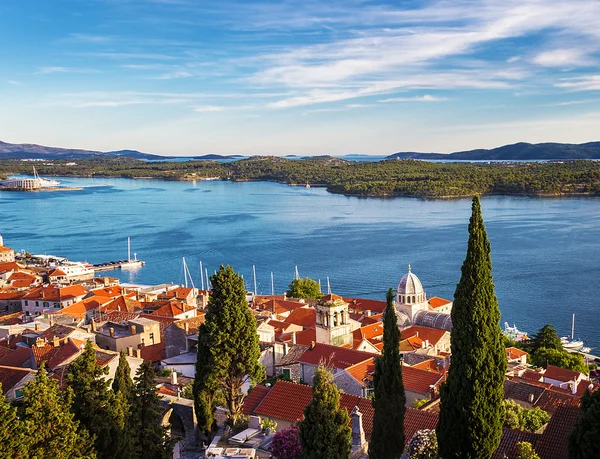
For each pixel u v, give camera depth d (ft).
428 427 221.05
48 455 158.20
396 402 182.70
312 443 159.43
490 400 171.83
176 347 401.49
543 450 194.49
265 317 491.31
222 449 202.80
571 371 360.89
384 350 184.14
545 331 521.24
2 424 146.61
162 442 207.92
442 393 178.19
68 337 356.18
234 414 241.76
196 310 541.75
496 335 172.55
